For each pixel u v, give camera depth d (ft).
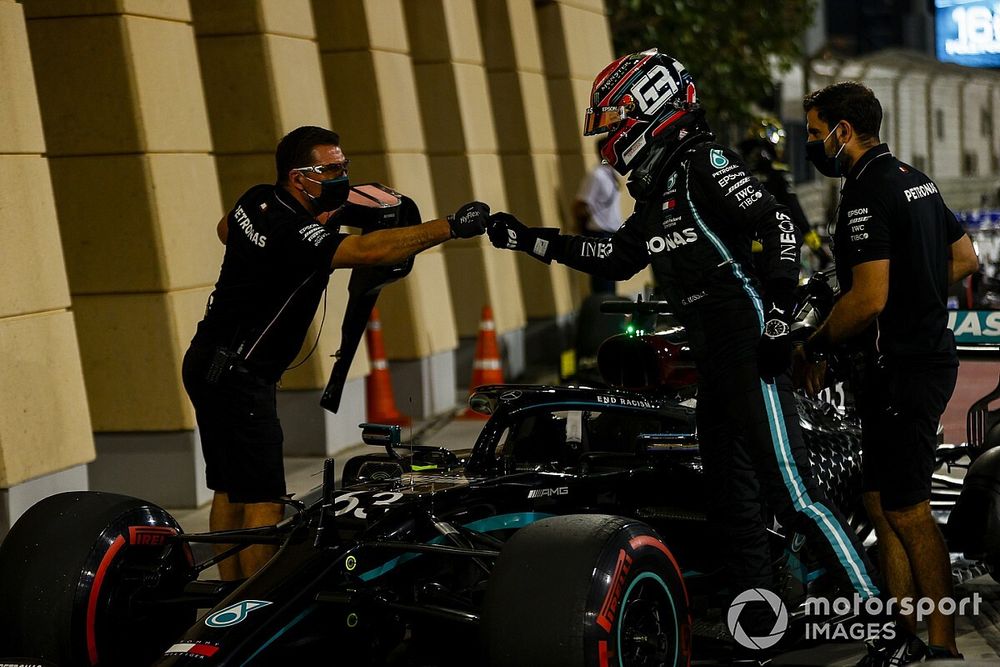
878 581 16.57
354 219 19.53
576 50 57.47
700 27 71.05
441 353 41.68
